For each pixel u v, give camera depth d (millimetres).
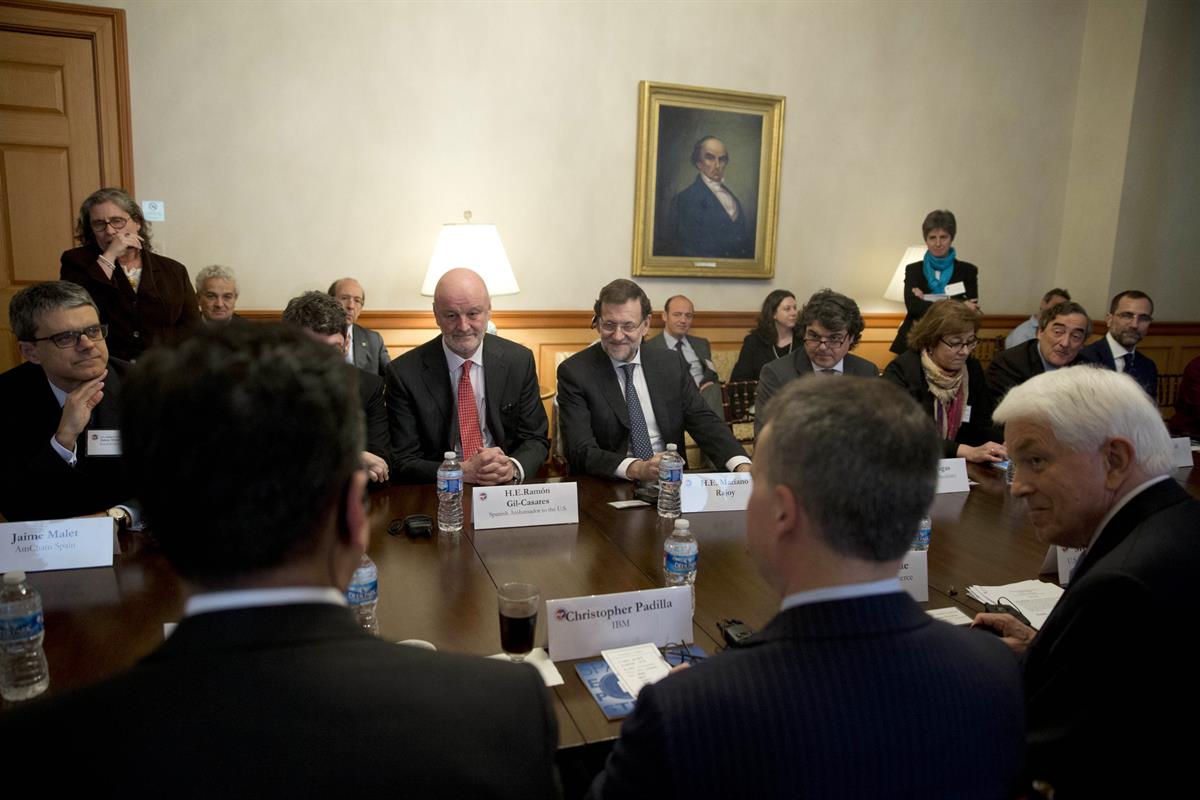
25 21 3686
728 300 5254
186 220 4082
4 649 1210
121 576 1595
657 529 1960
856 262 5500
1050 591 1633
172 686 511
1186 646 992
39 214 3863
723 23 4879
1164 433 1190
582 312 4867
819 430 741
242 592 559
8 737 486
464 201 4539
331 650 554
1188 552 1051
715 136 4961
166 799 478
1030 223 5945
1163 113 5641
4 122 3748
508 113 4543
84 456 2006
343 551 613
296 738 509
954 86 5516
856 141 5340
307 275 4328
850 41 5195
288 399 545
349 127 4273
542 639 1368
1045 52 5723
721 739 669
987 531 2027
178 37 3930
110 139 3898
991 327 5926
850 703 684
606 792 717
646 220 4891
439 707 559
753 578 1661
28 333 1892
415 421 2666
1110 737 992
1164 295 5992
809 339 2861
